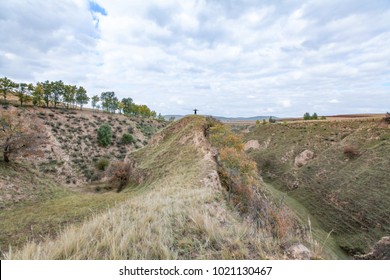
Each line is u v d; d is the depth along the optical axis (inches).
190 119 1424.7
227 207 312.5
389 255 842.2
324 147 2140.7
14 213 583.8
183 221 181.6
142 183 997.2
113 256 122.4
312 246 162.9
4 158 1020.5
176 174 786.8
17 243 400.5
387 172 1347.2
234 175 749.3
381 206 1155.3
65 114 2225.6
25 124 1122.0
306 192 1630.2
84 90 2691.9
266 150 2591.0
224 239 151.2
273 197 928.3
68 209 593.9
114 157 1878.7
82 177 1487.5
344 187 1454.2
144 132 2593.5
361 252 976.9
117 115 2859.3
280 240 165.0
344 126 2300.7
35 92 2138.3
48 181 1026.1
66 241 136.3
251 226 189.0
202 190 358.6
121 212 203.8
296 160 2149.4
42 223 490.3
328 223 1252.5
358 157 1681.8
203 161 786.8
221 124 1466.5
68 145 1761.8
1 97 2206.0
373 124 2016.5
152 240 142.6
